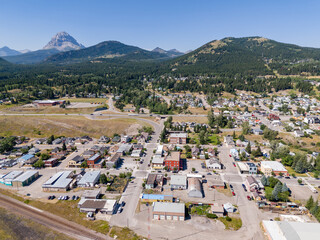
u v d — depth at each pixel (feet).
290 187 309.83
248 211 258.78
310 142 476.54
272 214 254.47
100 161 399.03
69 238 217.36
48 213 257.96
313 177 338.13
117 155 410.72
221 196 289.12
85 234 222.89
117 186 315.78
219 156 420.77
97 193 287.28
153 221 242.99
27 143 512.63
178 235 221.66
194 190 287.07
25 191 307.37
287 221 226.17
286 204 269.03
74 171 359.46
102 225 235.81
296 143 480.23
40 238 218.18
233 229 229.66
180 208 249.55
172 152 400.67
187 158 414.00
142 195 285.23
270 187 310.86
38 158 418.10
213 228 231.09
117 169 372.58
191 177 335.06
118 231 226.79
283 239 207.31
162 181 319.88
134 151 435.94
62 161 411.34
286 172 343.05
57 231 227.40
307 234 205.36
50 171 370.53
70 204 275.39
